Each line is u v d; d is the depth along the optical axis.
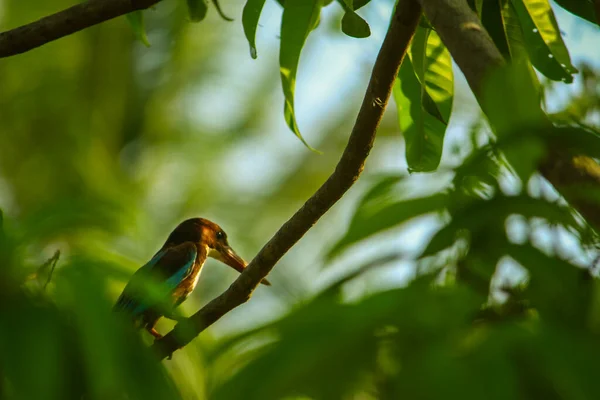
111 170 23.55
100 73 24.19
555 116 3.78
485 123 3.80
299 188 23.72
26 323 3.02
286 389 2.47
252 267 7.52
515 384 2.34
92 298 3.15
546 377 2.37
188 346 3.39
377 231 2.92
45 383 2.84
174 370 3.49
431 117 7.58
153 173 24.28
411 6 5.85
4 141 23.05
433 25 4.46
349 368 2.50
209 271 21.27
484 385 2.32
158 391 3.02
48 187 22.75
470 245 2.92
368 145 6.86
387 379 2.48
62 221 3.60
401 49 6.18
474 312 2.66
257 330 2.66
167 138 24.61
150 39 24.75
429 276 2.87
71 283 3.21
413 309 2.62
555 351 2.41
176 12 24.41
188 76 24.75
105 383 2.86
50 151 22.94
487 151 3.05
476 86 4.03
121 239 3.77
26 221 3.59
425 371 2.38
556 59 7.34
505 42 7.48
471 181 3.03
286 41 6.87
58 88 23.47
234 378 2.53
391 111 22.28
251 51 6.97
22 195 22.77
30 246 3.49
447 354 2.45
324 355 2.52
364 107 6.66
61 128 23.31
